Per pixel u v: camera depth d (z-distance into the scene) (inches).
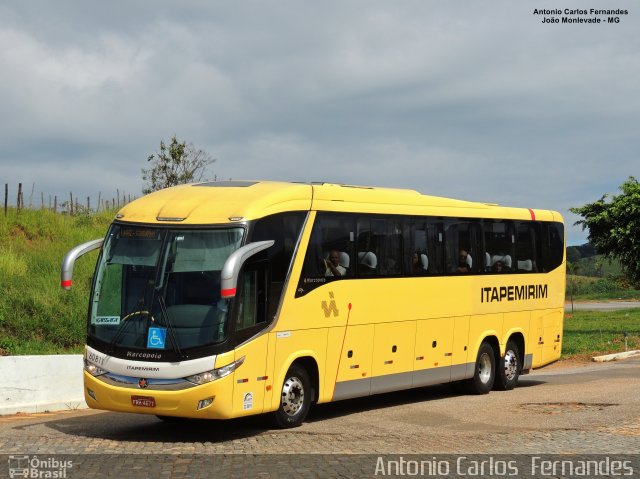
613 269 3821.4
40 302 949.8
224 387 517.0
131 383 522.3
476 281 783.1
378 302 661.9
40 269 1087.6
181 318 521.0
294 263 579.2
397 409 684.1
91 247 565.3
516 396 773.3
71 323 924.6
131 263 540.4
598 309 2399.1
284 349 568.7
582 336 1525.6
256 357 542.9
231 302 524.1
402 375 691.4
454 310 754.2
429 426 582.2
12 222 1305.4
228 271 503.5
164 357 517.0
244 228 538.0
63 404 700.0
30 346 855.1
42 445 498.3
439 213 738.2
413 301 702.5
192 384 513.0
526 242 862.5
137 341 524.4
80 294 1003.3
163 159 1590.8
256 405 542.3
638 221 1473.9
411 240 703.1
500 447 492.7
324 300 607.2
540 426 575.8
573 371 1091.3
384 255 671.1
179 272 529.3
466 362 772.6
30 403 682.8
